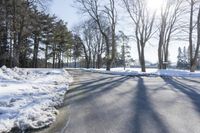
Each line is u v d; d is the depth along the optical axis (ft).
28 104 27.27
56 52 229.25
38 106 26.78
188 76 79.82
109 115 24.71
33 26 120.26
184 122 22.02
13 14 100.99
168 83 54.49
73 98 34.88
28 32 118.42
